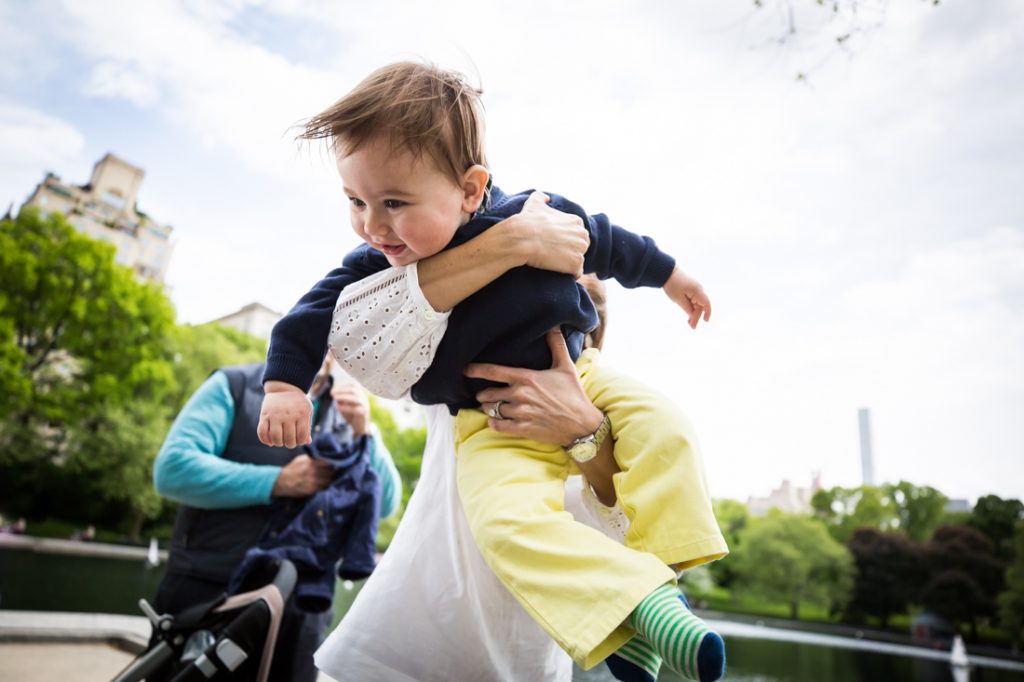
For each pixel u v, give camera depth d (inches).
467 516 42.9
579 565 36.6
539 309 44.2
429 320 42.5
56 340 1402.6
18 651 139.6
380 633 44.5
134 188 2413.9
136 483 1382.9
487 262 42.7
